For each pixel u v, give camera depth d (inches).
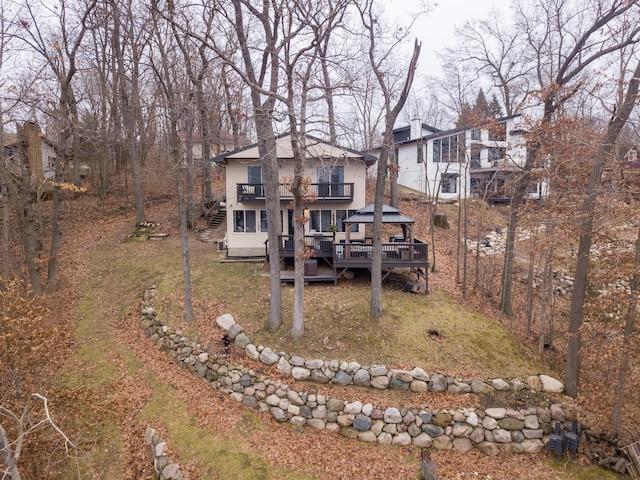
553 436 374.3
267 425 406.6
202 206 1027.9
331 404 403.9
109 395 442.6
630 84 366.6
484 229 919.7
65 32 618.8
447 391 411.8
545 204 518.6
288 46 467.8
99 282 687.7
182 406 430.0
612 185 374.3
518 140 692.1
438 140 1163.9
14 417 233.9
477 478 346.9
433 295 585.3
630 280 356.8
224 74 589.0
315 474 344.2
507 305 575.8
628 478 346.6
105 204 1082.1
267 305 553.9
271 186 495.5
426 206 1050.1
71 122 628.7
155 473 350.9
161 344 531.5
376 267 506.6
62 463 345.7
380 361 439.2
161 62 780.6
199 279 650.8
